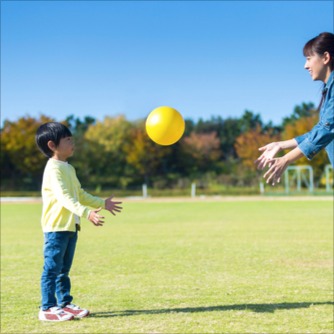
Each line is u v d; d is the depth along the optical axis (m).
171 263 7.02
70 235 4.18
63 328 3.80
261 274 6.06
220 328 3.73
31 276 6.21
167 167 46.25
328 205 22.11
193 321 3.95
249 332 3.62
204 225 13.12
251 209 19.81
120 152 44.84
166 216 16.69
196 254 7.89
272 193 34.88
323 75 2.93
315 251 8.02
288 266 6.63
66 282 4.27
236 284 5.46
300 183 39.91
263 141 43.50
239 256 7.59
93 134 44.56
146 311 4.31
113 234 11.22
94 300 4.77
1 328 3.82
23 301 4.80
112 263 7.08
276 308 4.35
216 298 4.78
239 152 44.34
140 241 9.79
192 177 44.56
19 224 14.38
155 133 3.80
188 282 5.62
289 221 13.91
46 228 4.12
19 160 40.28
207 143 46.81
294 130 42.81
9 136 40.06
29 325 3.91
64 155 4.31
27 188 41.00
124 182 42.88
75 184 4.34
